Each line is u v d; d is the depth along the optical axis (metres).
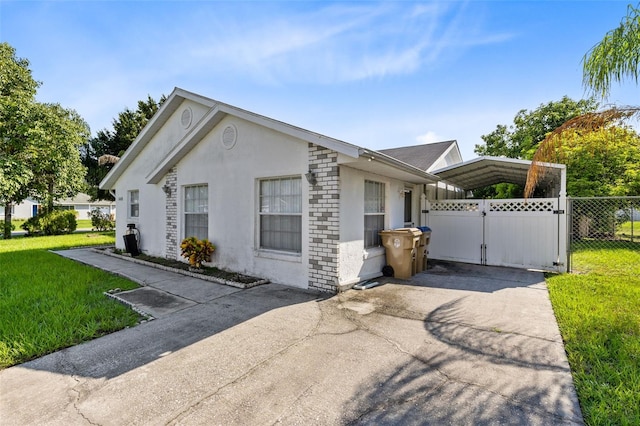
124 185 12.06
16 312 4.87
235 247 7.67
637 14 4.48
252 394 2.84
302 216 6.50
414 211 10.08
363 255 6.89
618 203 11.96
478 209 9.24
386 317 4.78
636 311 4.77
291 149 6.61
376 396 2.79
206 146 8.33
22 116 17.25
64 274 7.69
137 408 2.64
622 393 2.71
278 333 4.20
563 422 2.42
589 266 8.34
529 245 8.47
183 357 3.54
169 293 6.09
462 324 4.48
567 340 3.87
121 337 4.08
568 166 13.48
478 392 2.83
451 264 9.17
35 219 20.23
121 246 12.12
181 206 9.13
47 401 2.74
